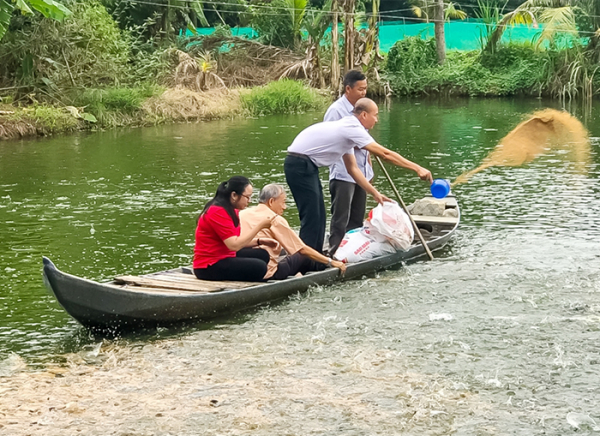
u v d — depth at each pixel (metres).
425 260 8.01
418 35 31.52
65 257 8.34
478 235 8.92
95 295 5.95
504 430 4.56
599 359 5.52
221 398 5.00
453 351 5.70
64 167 14.10
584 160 13.84
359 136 7.32
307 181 7.34
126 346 5.92
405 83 29.38
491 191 11.39
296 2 29.66
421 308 6.62
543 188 11.52
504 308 6.57
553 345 5.78
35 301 6.99
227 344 5.91
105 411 4.85
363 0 32.38
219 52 28.28
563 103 25.67
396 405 4.88
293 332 6.13
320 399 4.97
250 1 33.62
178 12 29.23
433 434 4.53
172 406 4.91
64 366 5.56
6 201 11.26
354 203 8.26
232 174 13.14
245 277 6.86
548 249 8.28
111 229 9.52
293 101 24.09
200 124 21.00
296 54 29.05
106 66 22.33
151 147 16.50
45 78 21.00
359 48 28.17
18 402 4.97
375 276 7.52
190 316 6.34
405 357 5.60
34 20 21.44
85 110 20.64
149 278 6.90
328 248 8.00
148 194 11.61
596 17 28.14
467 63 30.06
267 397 5.01
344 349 5.77
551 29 27.47
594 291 6.96
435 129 18.97
